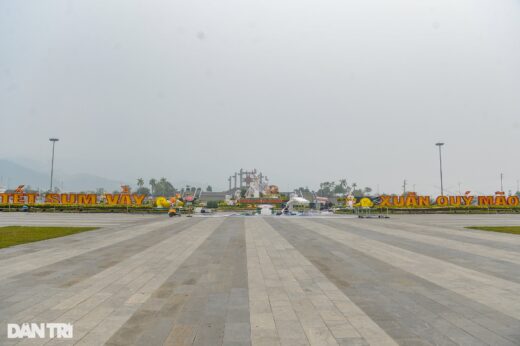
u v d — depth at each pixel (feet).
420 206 179.11
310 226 88.89
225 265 37.14
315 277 31.42
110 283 29.14
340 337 17.65
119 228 80.64
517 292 26.18
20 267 35.91
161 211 165.99
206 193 433.89
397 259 40.65
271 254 44.47
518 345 16.56
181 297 25.00
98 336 17.80
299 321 20.06
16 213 155.74
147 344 16.83
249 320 20.24
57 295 25.44
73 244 53.47
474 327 18.95
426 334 17.99
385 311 21.77
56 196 171.63
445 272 33.45
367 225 92.32
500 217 136.67
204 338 17.56
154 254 44.34
